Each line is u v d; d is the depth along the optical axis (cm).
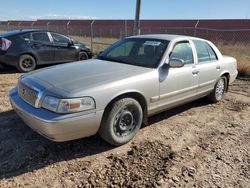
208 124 493
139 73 400
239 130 470
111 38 2395
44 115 325
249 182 319
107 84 356
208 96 597
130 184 308
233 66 631
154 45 468
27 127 439
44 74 388
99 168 338
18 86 403
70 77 369
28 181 309
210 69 543
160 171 334
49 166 338
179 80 459
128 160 357
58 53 970
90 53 1096
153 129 459
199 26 2920
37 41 913
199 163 355
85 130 342
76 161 351
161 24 3228
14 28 2969
